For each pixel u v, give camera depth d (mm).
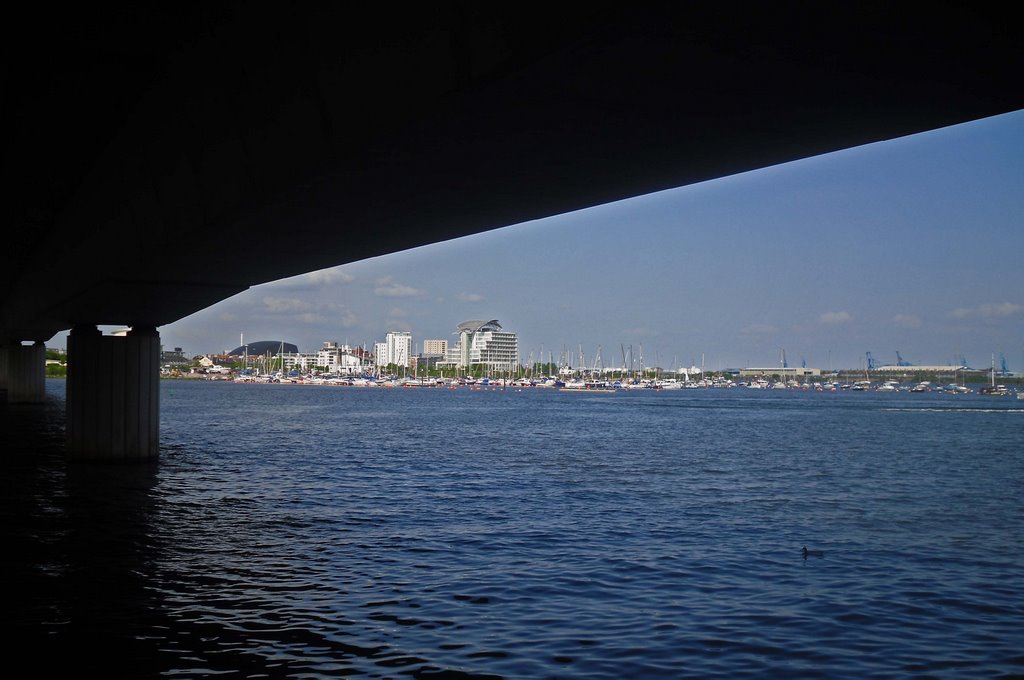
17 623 19125
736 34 10820
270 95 19422
